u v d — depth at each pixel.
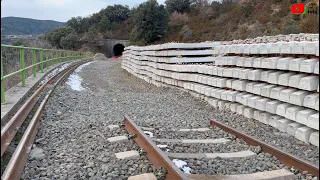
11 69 13.12
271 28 52.81
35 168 4.91
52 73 19.78
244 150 6.14
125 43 103.00
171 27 85.38
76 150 5.93
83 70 30.73
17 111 7.55
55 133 7.14
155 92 16.28
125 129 7.45
